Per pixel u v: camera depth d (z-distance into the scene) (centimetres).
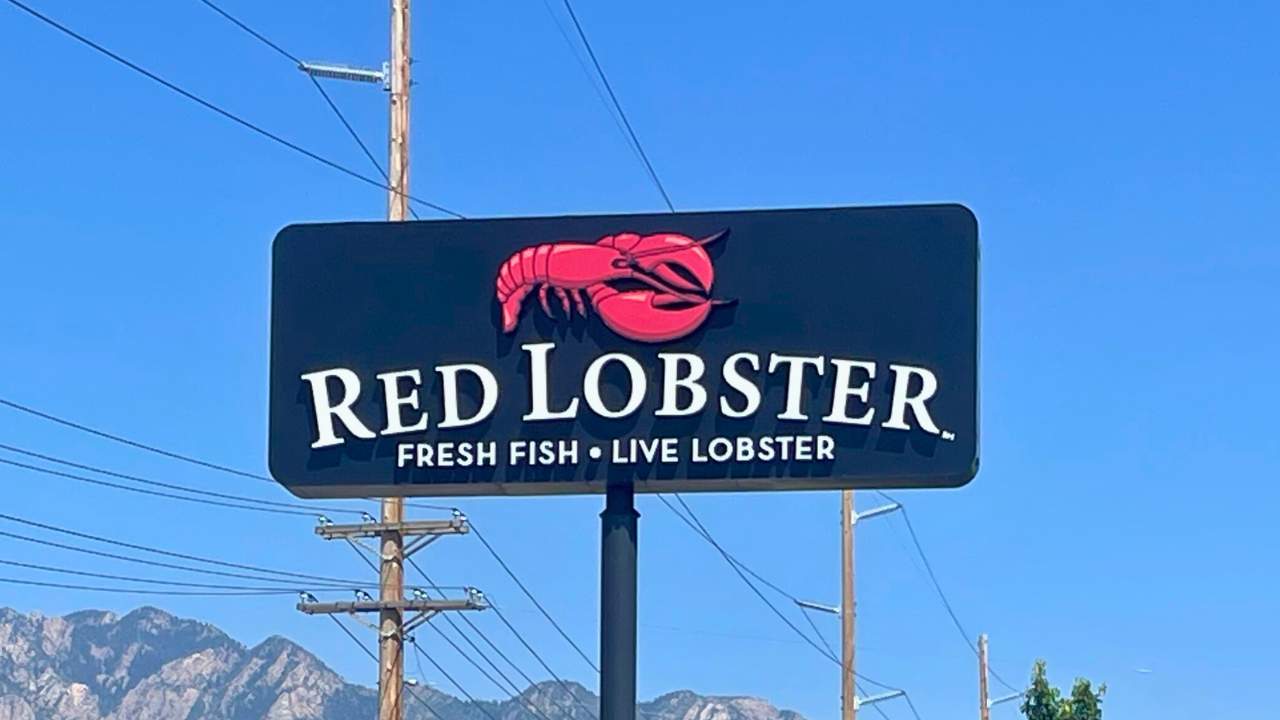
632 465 2020
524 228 2075
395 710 4006
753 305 2034
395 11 3644
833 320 2023
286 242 2092
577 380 2039
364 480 2044
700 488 2052
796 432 2005
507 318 2055
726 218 2055
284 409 2067
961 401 1992
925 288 2017
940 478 1992
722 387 2022
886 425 1995
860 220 2038
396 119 3622
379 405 2058
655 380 2033
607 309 2047
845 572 5422
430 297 2072
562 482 2028
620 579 2022
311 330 2077
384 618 4038
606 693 2011
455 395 2048
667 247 2053
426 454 2042
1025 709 5647
